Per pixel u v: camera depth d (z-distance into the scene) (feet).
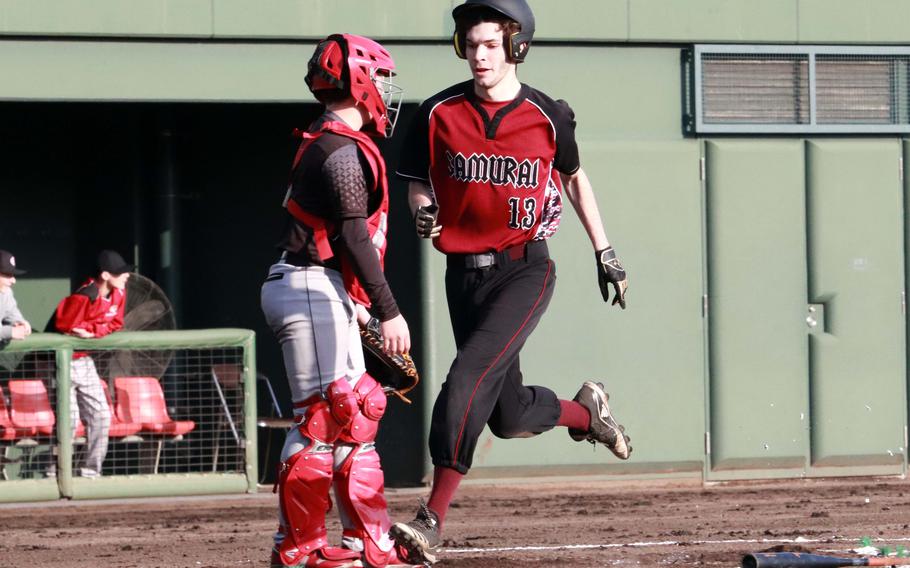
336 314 55.52
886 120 122.31
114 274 110.42
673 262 117.60
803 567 53.16
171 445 120.06
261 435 132.67
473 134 57.82
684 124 119.14
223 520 98.37
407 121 115.03
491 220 58.75
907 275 122.01
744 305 118.62
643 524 92.79
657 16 117.50
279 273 56.13
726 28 118.83
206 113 134.31
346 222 54.03
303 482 54.95
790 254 119.55
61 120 132.05
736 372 118.32
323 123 56.59
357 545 56.54
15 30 107.45
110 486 110.01
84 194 132.87
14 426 108.68
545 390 63.98
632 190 116.88
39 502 108.27
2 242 130.82
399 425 115.55
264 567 74.13
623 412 116.47
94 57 109.81
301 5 111.45
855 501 105.29
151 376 114.42
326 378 55.42
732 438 118.11
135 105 128.67
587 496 109.70
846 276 120.47
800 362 119.55
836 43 121.19
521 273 59.31
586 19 115.85
